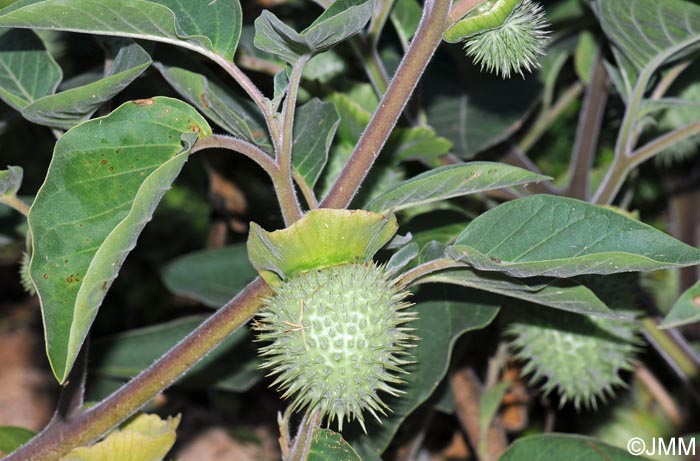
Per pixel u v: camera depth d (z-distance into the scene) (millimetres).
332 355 420
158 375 452
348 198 438
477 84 597
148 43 474
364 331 422
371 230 429
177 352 450
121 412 458
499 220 446
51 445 461
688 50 516
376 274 432
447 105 590
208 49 432
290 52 422
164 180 409
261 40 421
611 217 436
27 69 488
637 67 527
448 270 456
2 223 554
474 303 519
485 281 453
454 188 438
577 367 543
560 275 428
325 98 536
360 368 422
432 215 524
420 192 435
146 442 472
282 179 432
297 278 431
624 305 540
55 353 396
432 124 580
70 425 461
